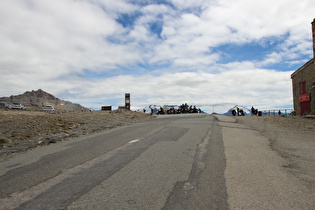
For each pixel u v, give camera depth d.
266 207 3.29
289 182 4.30
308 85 22.48
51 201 3.53
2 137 9.23
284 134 11.14
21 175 4.92
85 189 3.97
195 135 9.74
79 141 9.15
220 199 3.52
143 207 3.27
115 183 4.21
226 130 11.52
